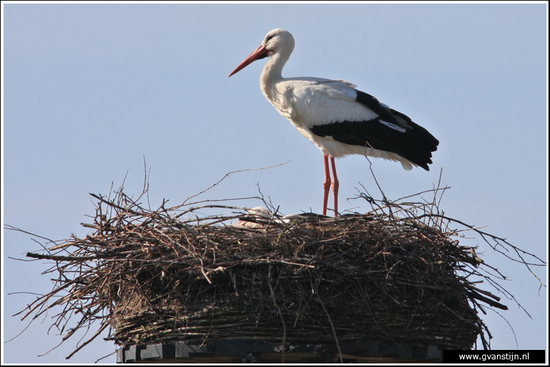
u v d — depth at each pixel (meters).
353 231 12.30
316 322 11.77
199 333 11.86
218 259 11.70
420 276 12.10
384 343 12.04
